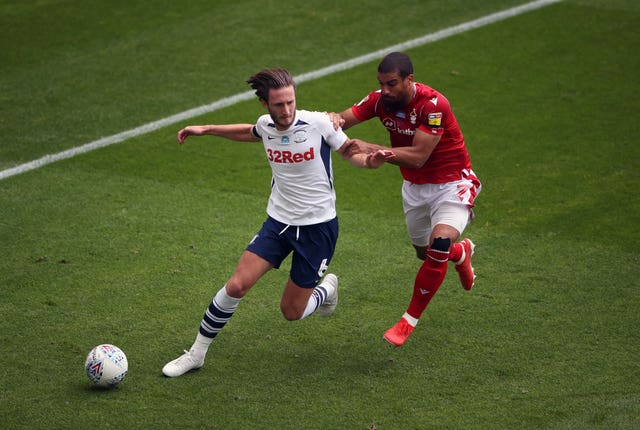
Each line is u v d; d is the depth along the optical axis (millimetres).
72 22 45219
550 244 26922
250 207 29516
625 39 43125
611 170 31609
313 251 20359
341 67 40656
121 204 29469
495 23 45156
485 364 20953
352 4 47219
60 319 22812
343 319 23156
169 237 27422
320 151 19781
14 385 19938
